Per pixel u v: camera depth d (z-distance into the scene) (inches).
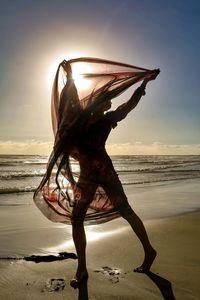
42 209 148.5
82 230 139.9
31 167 1584.6
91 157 140.6
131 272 144.6
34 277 138.6
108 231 230.8
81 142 140.9
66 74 152.5
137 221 144.8
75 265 154.1
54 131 153.5
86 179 141.3
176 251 174.9
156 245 186.9
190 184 666.2
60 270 147.2
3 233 228.1
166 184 666.2
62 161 143.3
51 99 155.8
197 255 168.2
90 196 140.9
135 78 151.3
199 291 126.7
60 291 125.6
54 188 146.0
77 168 144.2
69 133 141.8
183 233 219.1
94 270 146.6
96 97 144.2
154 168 1504.7
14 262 158.4
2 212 331.0
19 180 795.4
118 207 143.1
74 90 146.9
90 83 149.9
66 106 144.9
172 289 128.1
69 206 145.3
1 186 645.3
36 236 218.4
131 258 163.8
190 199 438.6
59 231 236.2
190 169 1393.9
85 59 153.2
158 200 426.3
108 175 142.2
